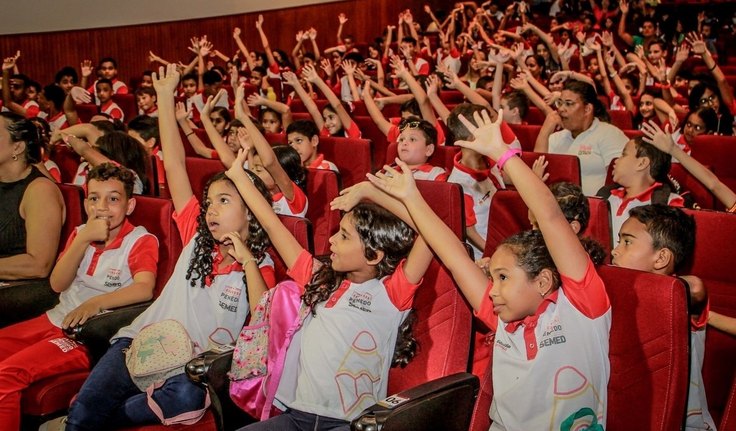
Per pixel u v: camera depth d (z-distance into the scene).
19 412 2.54
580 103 4.36
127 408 2.44
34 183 3.15
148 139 4.57
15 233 3.18
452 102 7.02
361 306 2.22
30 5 8.88
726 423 2.11
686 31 12.86
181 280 2.62
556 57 7.94
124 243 2.86
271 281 2.56
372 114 5.04
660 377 1.89
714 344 2.39
